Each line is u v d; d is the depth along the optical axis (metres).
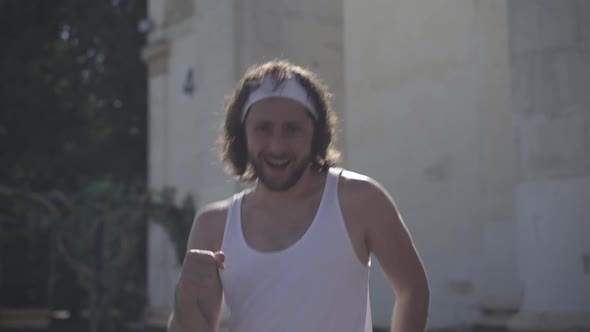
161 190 13.49
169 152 14.67
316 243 2.47
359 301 2.50
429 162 10.79
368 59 11.80
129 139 21.84
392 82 11.41
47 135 20.59
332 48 12.83
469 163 10.27
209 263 2.47
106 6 21.28
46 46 20.50
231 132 2.81
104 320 11.89
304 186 2.63
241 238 2.58
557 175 7.35
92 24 21.17
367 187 2.56
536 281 7.39
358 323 2.48
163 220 11.88
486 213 9.98
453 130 10.52
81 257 11.89
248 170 2.87
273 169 2.58
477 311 9.93
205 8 12.81
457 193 10.38
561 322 7.06
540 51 7.59
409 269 2.55
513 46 7.85
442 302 10.38
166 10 14.95
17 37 20.06
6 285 18.31
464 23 10.48
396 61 11.38
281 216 2.58
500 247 9.76
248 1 12.15
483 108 10.14
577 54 7.45
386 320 10.76
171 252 13.86
